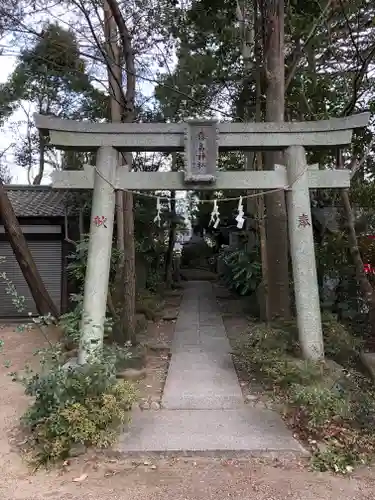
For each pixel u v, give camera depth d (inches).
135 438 173.5
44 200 509.7
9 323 446.6
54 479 150.7
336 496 139.5
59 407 167.2
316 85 343.3
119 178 242.4
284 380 216.1
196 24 422.3
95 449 163.8
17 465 159.9
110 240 238.8
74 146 241.0
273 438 173.3
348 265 335.6
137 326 380.5
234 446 165.9
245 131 241.0
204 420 192.1
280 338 253.0
